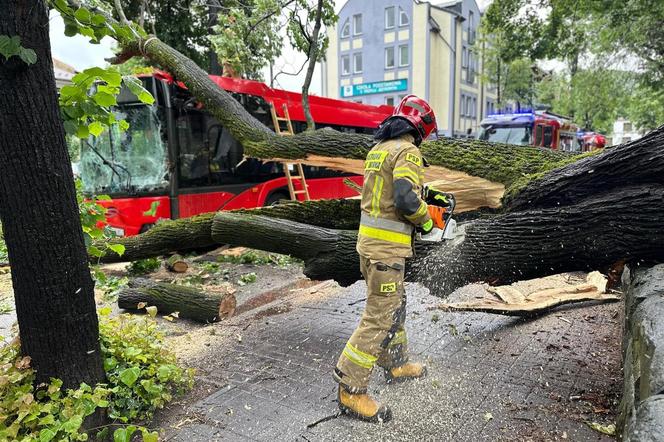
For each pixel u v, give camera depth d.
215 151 8.30
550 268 3.24
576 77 19.59
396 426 2.66
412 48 32.16
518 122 16.27
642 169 2.89
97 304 5.05
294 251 4.21
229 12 9.37
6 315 4.70
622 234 2.91
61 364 2.54
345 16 34.38
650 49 15.59
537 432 2.54
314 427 2.68
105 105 2.92
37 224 2.37
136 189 7.35
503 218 3.37
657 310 2.24
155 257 6.09
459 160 3.84
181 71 5.42
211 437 2.62
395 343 3.10
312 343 3.92
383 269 2.69
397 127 2.72
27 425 2.36
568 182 3.21
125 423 2.71
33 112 2.30
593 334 3.86
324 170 11.16
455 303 4.68
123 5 10.22
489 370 3.29
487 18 17.72
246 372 3.42
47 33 2.34
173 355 3.20
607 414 2.69
